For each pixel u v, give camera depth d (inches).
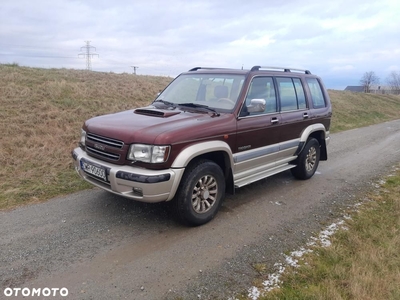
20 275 117.3
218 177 164.2
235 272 123.9
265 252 139.2
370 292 111.3
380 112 880.3
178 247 140.7
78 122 353.1
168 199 145.2
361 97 1104.2
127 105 458.0
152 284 115.1
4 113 334.0
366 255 134.1
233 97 179.6
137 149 140.9
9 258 127.1
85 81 565.6
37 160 244.5
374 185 236.7
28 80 480.7
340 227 164.9
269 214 180.1
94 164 153.1
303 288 114.4
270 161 205.0
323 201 202.5
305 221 172.1
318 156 252.8
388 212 184.2
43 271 120.1
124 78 670.5
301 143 225.6
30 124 318.7
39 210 171.8
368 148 378.6
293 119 214.5
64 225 156.1
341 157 328.2
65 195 193.6
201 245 143.3
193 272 123.0
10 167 228.4
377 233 155.1
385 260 131.6
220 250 139.7
